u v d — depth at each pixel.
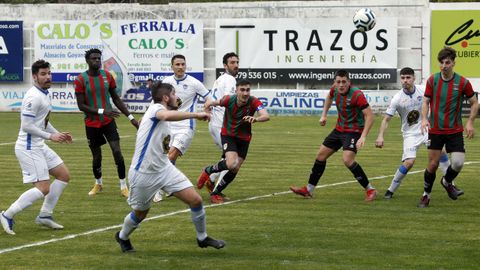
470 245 12.92
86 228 14.46
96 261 11.95
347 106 16.95
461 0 50.16
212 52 45.84
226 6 45.34
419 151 27.64
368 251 12.50
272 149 28.56
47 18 46.88
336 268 11.43
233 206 16.70
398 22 44.19
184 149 18.33
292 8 44.72
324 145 17.45
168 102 12.01
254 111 16.84
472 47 43.16
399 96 17.55
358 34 44.28
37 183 13.98
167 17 45.81
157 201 17.23
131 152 27.48
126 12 46.06
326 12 44.59
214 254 12.36
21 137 13.95
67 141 13.88
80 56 46.56
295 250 12.60
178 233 13.92
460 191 17.41
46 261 11.96
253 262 11.82
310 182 17.61
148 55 45.94
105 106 18.23
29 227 14.56
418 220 15.06
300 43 44.81
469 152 27.08
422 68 44.25
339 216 15.50
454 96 16.14
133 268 11.53
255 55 45.22
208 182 17.77
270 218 15.34
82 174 21.89
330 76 44.69
